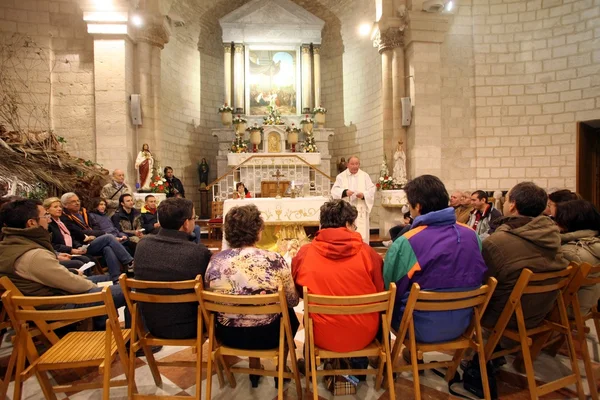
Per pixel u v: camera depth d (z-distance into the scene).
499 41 8.71
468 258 2.11
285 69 11.82
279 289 1.97
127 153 8.26
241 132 10.81
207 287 2.21
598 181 8.31
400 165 8.67
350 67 11.33
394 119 8.98
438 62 8.53
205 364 2.44
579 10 8.05
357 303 1.91
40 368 2.03
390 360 2.02
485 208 4.42
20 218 2.48
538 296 2.27
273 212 5.41
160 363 2.37
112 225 5.12
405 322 2.03
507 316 2.17
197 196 11.42
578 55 8.11
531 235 2.21
